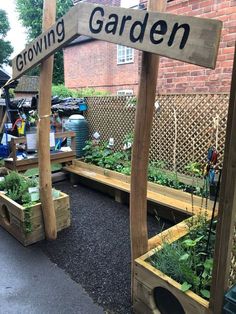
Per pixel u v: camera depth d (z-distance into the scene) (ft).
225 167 4.30
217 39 3.73
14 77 9.00
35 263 8.24
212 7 12.43
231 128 4.11
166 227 10.34
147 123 5.58
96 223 10.71
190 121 12.39
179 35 4.11
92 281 7.43
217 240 4.57
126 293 6.97
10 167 14.15
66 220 10.25
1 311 6.48
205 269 5.71
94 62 49.57
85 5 5.51
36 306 6.62
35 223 9.21
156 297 5.91
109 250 8.84
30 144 13.96
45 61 8.05
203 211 8.87
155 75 5.34
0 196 10.10
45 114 8.53
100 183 14.14
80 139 17.57
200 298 5.04
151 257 6.26
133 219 6.12
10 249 9.00
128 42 4.83
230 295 4.68
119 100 16.03
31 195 9.51
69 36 6.10
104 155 15.83
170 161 13.52
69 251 8.82
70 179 15.98
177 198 10.94
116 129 16.53
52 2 7.72
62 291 7.09
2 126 19.47
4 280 7.52
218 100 11.31
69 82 55.83
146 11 4.49
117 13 4.91
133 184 5.97
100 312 6.42
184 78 13.96
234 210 4.36
